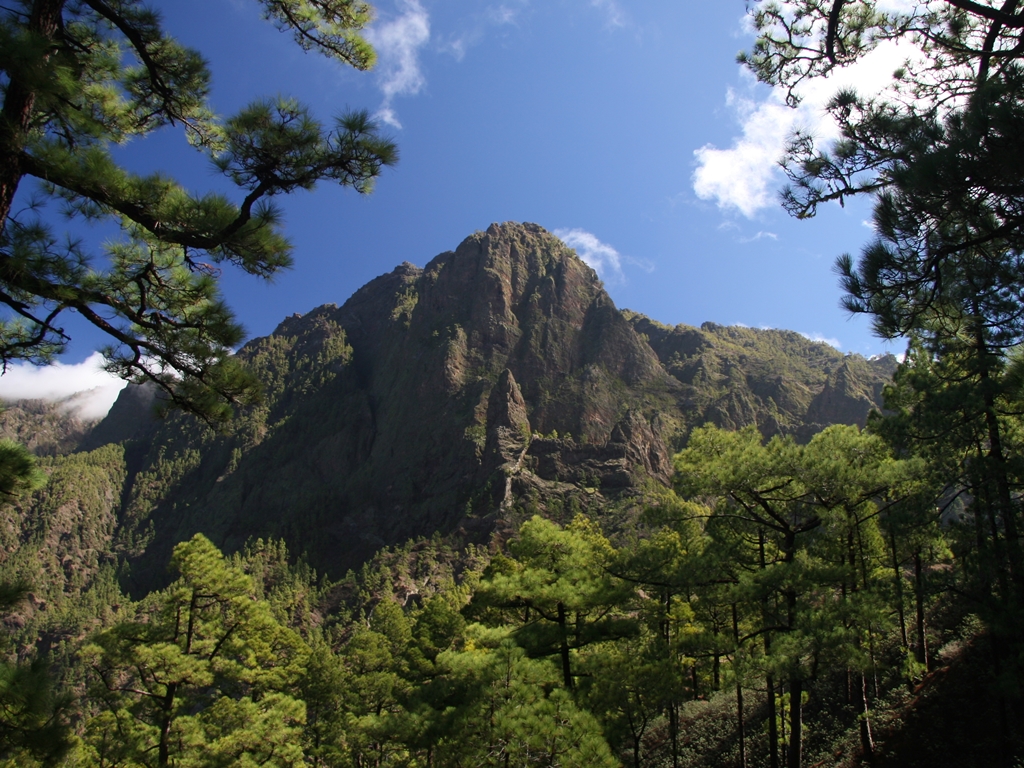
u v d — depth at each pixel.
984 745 19.36
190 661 24.36
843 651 17.19
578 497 140.88
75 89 6.95
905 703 24.58
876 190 9.12
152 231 7.52
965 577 18.08
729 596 18.88
